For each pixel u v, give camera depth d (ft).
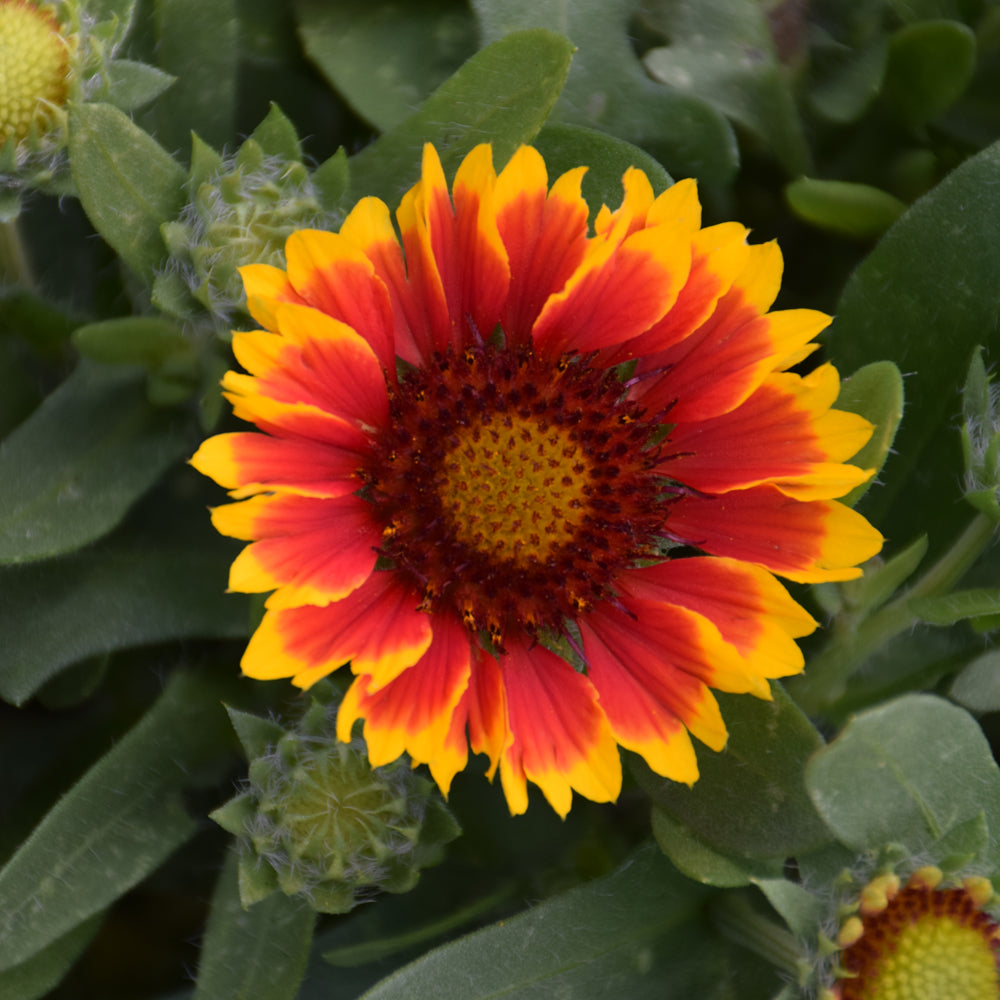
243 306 1.13
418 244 1.10
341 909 1.14
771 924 1.15
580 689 1.10
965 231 1.21
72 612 1.20
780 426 1.11
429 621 1.10
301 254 1.07
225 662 1.21
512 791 1.06
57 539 1.16
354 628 1.08
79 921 1.15
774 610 1.10
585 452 1.13
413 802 1.14
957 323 1.21
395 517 1.11
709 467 1.12
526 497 1.12
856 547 1.10
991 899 1.09
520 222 1.11
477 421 1.12
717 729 1.09
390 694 1.07
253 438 1.06
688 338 1.12
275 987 1.15
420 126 1.16
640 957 1.15
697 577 1.11
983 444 1.15
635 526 1.13
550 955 1.14
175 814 1.18
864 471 1.09
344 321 1.08
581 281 1.10
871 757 1.12
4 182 1.14
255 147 1.14
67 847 1.15
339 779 1.13
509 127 1.15
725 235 1.10
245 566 1.05
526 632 1.11
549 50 1.14
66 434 1.17
